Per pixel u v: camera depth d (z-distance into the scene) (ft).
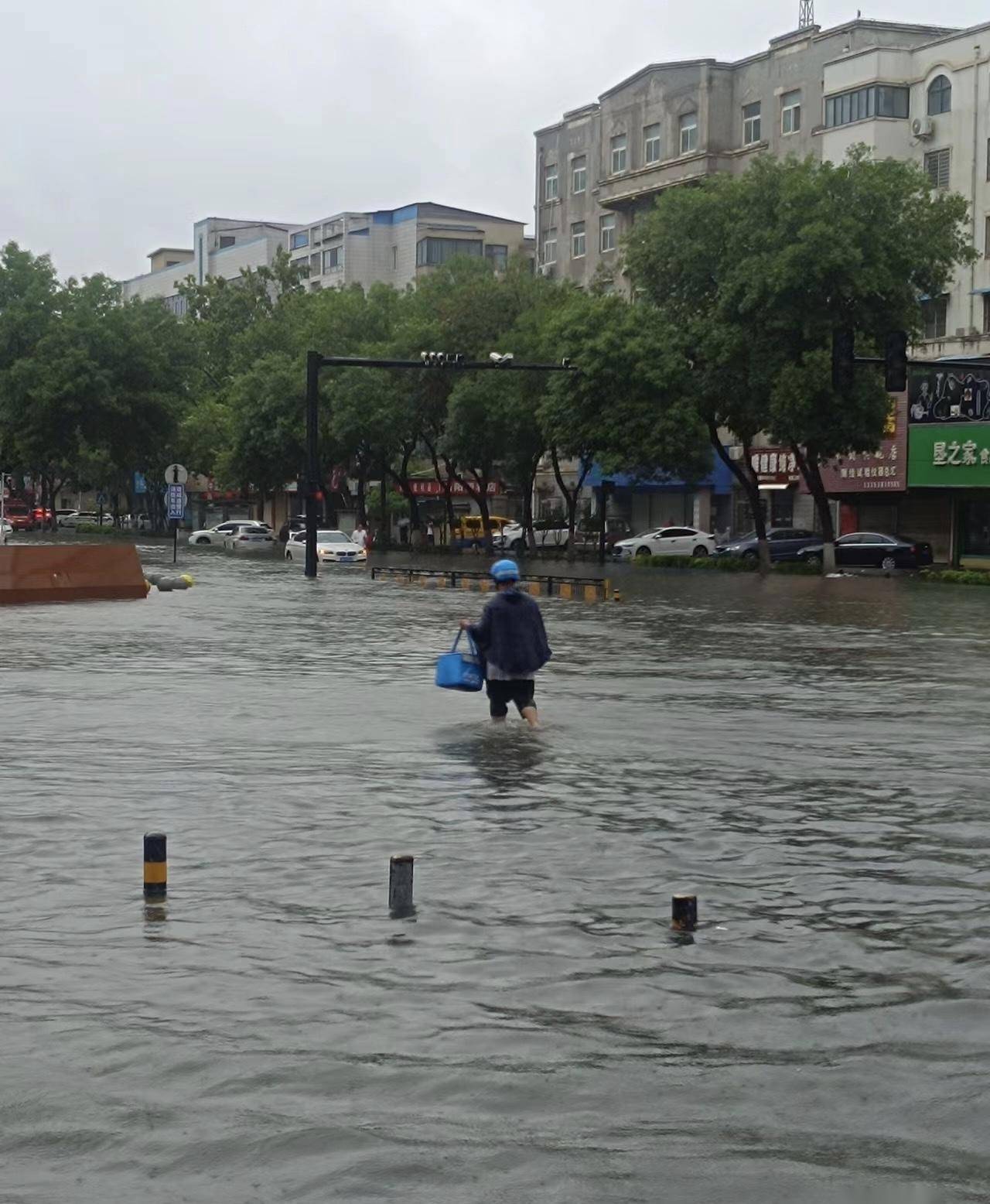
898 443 182.91
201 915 24.84
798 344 161.38
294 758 40.96
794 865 28.76
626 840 30.83
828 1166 15.43
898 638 83.25
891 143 195.83
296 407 249.34
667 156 236.22
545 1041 19.03
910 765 40.60
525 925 24.32
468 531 268.41
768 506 219.00
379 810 33.73
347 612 102.63
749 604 114.83
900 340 96.07
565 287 215.72
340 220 389.80
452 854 29.35
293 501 336.49
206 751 42.19
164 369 277.44
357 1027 19.45
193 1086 17.44
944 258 159.53
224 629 87.30
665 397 175.01
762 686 59.77
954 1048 18.92
